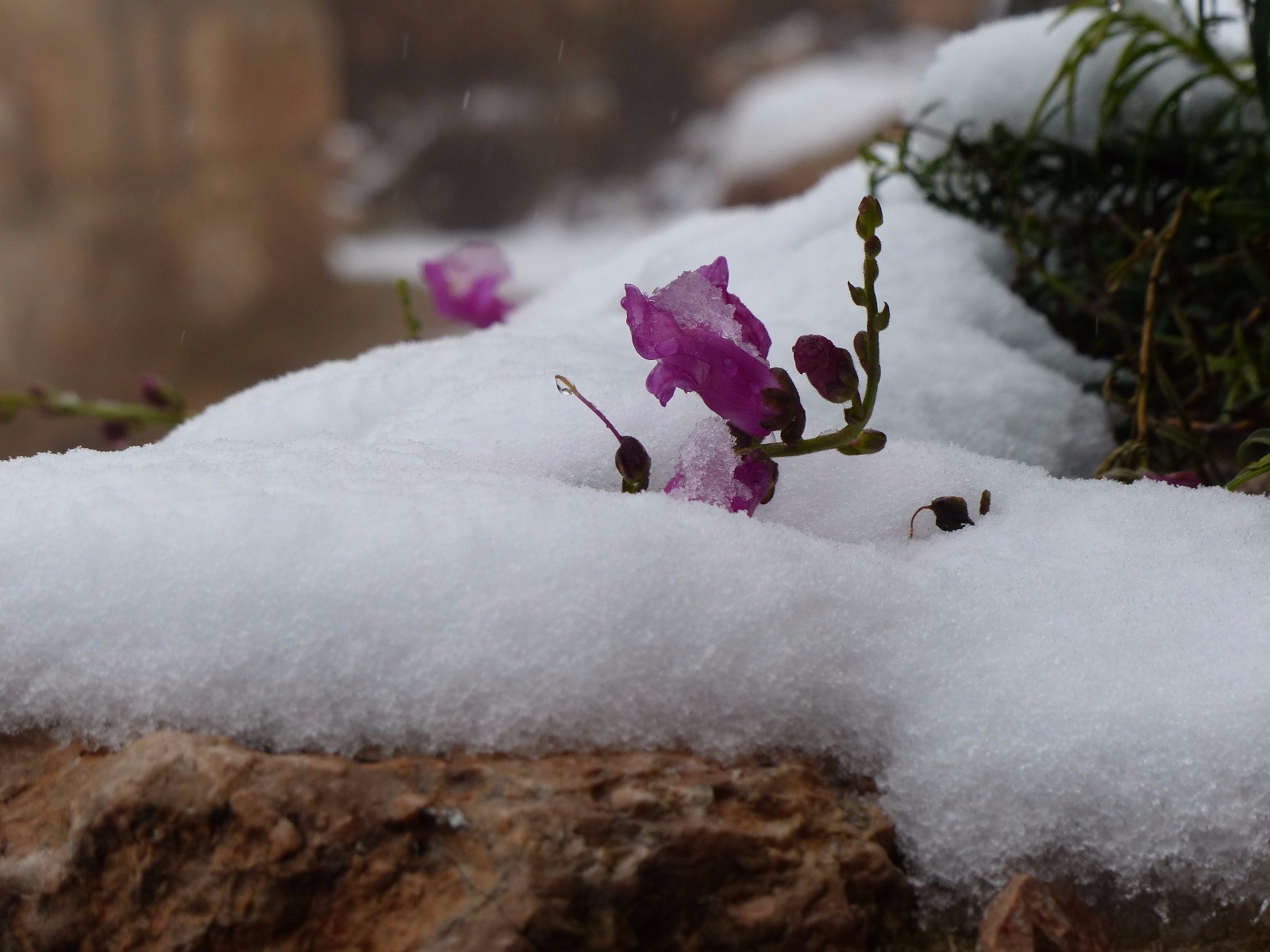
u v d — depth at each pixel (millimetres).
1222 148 618
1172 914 428
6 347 2918
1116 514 472
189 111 3309
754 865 418
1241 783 426
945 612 440
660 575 431
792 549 439
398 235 4387
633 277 655
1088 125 629
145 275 3188
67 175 3086
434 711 425
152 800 419
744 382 452
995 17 880
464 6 4516
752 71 4535
